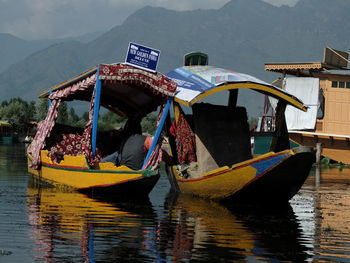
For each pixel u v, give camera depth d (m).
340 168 30.86
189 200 15.93
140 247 9.77
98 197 15.95
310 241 10.58
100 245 9.84
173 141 18.05
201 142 16.86
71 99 21.31
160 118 16.47
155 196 16.67
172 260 8.98
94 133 16.11
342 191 18.95
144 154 16.78
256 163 14.38
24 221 11.85
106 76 15.75
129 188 15.66
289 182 14.87
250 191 15.10
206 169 16.66
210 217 13.05
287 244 10.27
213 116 17.39
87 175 16.33
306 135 33.66
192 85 16.84
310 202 16.05
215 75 17.11
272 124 29.48
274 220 12.83
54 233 10.73
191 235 10.88
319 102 35.03
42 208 13.66
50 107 21.00
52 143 20.28
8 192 16.67
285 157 13.91
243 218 12.99
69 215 12.75
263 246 10.07
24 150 45.38
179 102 16.20
